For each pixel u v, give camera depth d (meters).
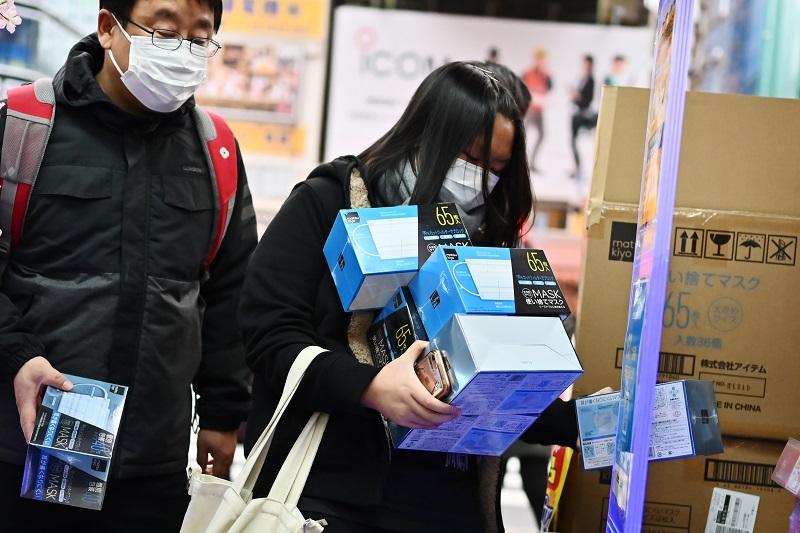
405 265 1.52
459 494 1.62
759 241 1.70
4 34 3.48
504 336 1.37
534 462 3.71
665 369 1.70
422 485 1.58
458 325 1.37
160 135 2.05
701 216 1.70
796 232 1.70
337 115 5.38
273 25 5.36
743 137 1.71
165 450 2.02
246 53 5.36
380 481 1.53
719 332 1.70
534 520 4.30
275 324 1.58
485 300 1.42
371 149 1.74
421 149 1.65
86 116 1.99
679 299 1.70
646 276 1.28
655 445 1.51
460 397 1.37
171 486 2.06
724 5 4.26
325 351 1.52
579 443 1.74
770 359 1.69
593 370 1.83
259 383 1.66
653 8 5.46
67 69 1.98
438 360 1.38
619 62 5.41
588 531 1.80
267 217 5.32
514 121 1.68
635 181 1.84
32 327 1.92
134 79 1.96
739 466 1.70
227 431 2.22
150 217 2.02
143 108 2.05
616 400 1.69
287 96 5.37
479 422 1.49
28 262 1.95
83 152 1.97
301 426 1.59
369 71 5.39
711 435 1.50
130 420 1.97
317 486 1.54
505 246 1.80
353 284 1.53
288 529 1.48
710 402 1.52
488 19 5.40
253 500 1.51
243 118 5.37
